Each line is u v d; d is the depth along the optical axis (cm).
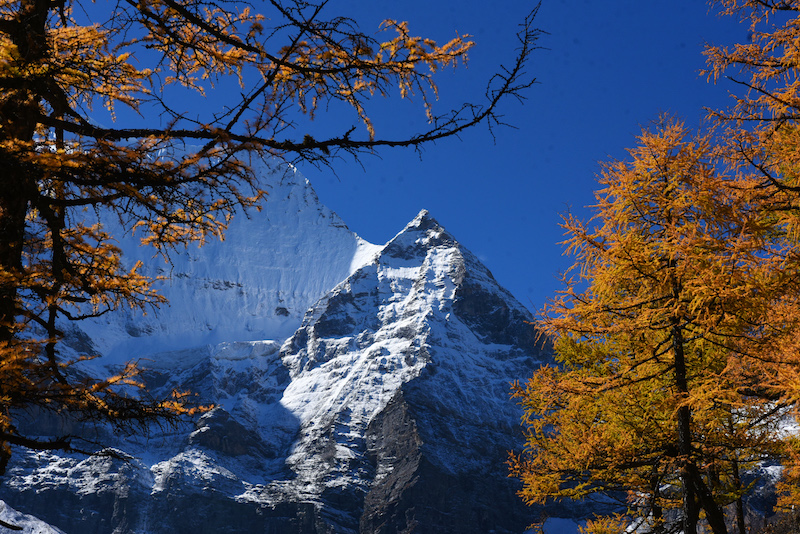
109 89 624
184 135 555
